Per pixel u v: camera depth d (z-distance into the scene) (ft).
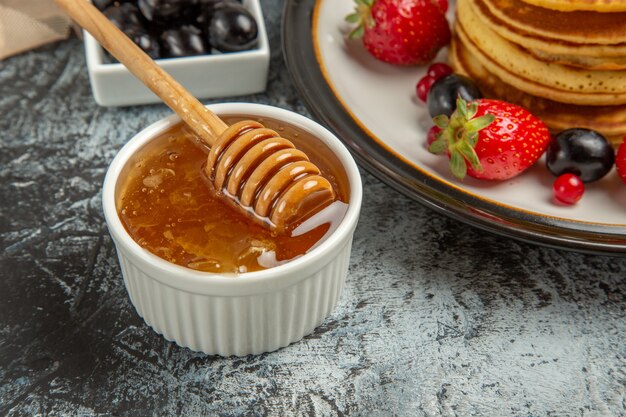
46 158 1.60
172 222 1.30
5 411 1.31
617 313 1.43
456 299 1.44
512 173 1.51
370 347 1.38
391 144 1.58
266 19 1.86
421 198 1.44
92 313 1.41
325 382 1.35
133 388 1.34
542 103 1.59
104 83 1.65
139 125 1.66
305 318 1.35
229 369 1.36
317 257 1.26
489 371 1.37
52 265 1.46
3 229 1.50
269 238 1.29
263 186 1.30
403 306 1.43
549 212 1.50
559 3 1.51
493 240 1.51
